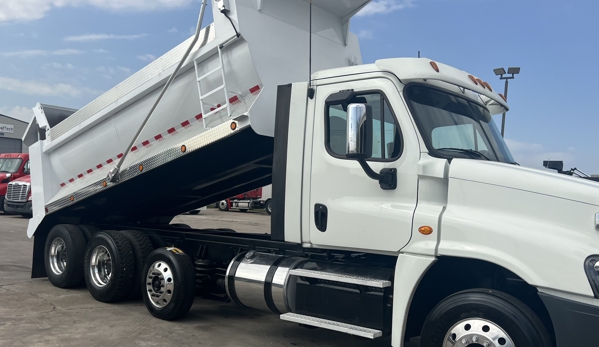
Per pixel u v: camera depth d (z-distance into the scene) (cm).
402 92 450
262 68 552
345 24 674
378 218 445
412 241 426
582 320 351
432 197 428
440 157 432
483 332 385
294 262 521
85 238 794
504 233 384
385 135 455
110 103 707
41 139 848
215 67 586
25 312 656
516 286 421
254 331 607
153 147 661
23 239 1363
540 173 399
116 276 684
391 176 442
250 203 2780
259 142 586
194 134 604
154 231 748
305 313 493
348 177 469
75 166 786
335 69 492
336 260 503
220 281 633
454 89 493
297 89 511
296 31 602
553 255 364
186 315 664
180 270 614
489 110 545
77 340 548
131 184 711
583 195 369
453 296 407
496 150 494
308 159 496
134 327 601
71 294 763
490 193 404
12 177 2128
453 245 404
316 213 487
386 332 445
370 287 455
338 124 482
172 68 623
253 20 557
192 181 721
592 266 351
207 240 657
